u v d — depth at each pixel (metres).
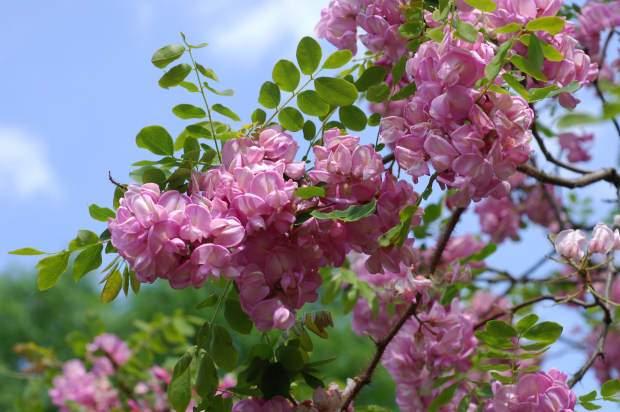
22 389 7.16
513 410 1.48
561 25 1.35
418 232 1.93
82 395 2.39
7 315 7.62
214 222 1.33
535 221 2.34
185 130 1.49
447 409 1.67
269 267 1.37
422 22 1.46
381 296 1.84
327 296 1.92
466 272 1.69
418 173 1.36
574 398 1.47
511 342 1.52
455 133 1.33
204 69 1.46
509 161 1.34
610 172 1.75
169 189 1.41
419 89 1.37
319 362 1.49
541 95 1.36
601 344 1.62
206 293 6.39
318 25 1.59
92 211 1.43
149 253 1.32
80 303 7.81
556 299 1.67
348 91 1.45
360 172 1.38
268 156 1.40
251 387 1.47
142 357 2.34
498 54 1.34
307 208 1.38
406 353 1.67
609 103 1.29
